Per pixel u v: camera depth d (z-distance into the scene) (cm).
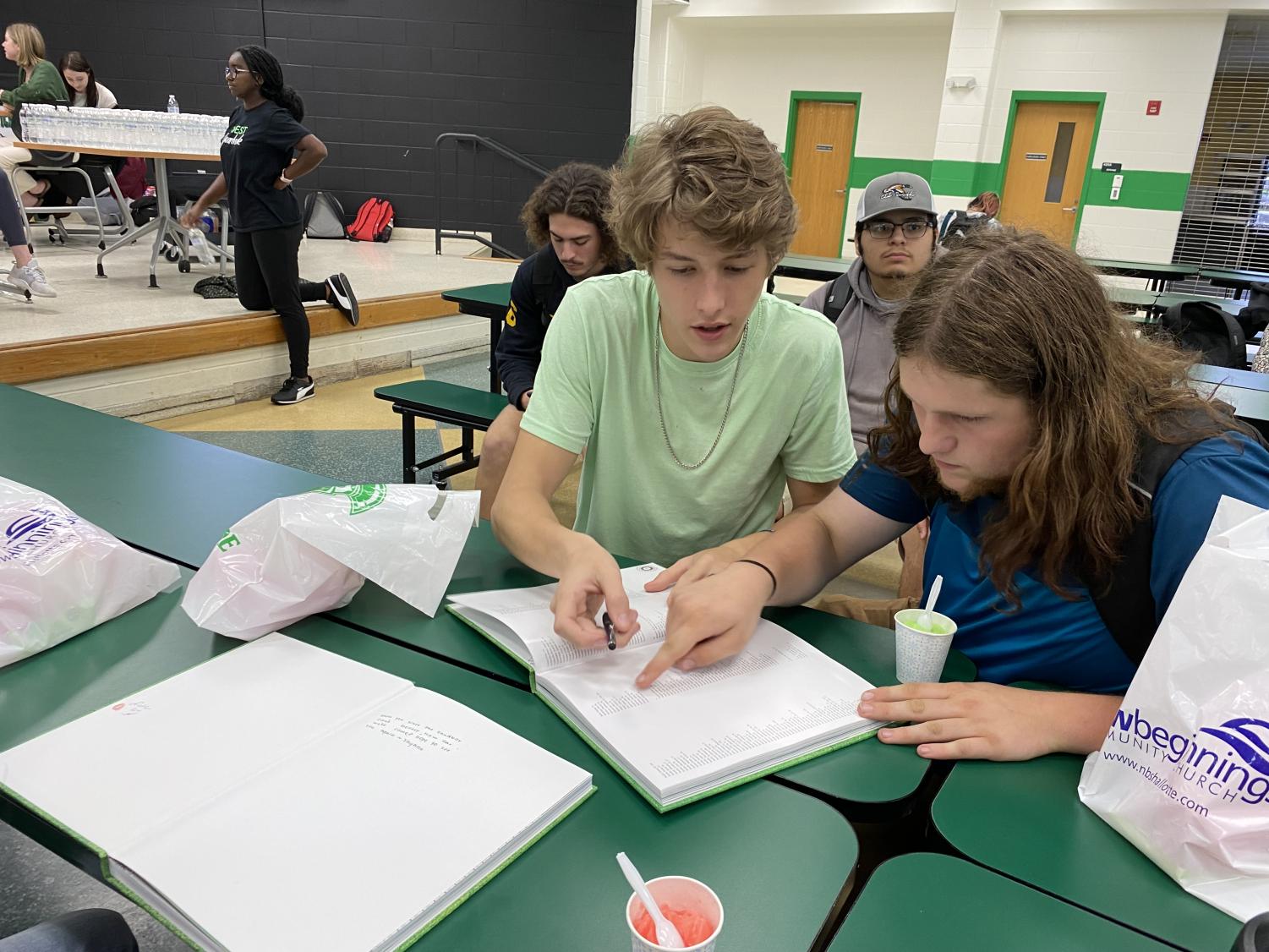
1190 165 823
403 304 509
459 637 100
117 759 74
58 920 65
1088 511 83
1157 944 60
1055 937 61
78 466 146
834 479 135
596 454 138
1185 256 855
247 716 81
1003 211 913
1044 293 78
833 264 531
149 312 418
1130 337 85
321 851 64
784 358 126
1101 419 79
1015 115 880
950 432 85
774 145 104
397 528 104
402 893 61
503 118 805
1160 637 69
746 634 95
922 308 82
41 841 68
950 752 81
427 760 75
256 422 395
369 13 776
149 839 65
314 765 74
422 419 410
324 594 103
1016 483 84
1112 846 70
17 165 593
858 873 77
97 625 99
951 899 64
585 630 91
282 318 420
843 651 100
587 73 795
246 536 102
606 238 242
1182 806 66
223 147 399
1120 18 808
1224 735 64
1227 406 89
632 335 126
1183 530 78
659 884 56
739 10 954
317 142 396
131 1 764
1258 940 48
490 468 249
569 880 65
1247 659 65
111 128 464
